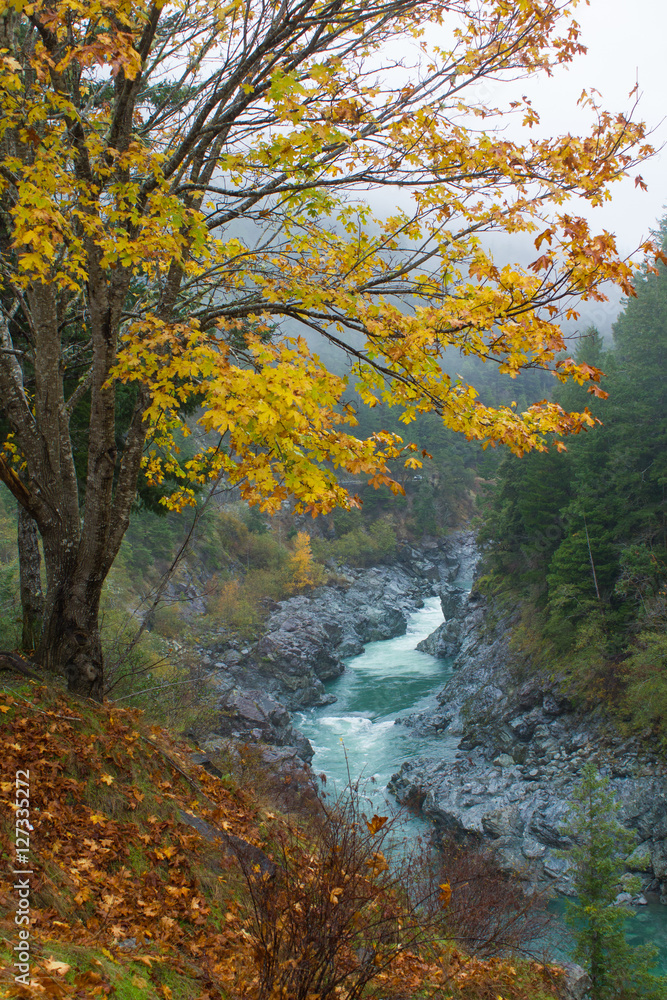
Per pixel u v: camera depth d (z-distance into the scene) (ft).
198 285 21.80
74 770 16.93
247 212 18.44
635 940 51.93
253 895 13.55
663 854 60.34
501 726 91.86
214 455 21.35
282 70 16.53
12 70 13.65
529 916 22.68
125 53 12.97
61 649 21.17
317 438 16.12
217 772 27.55
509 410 16.67
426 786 77.05
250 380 13.55
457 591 175.32
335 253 18.88
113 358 19.25
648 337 103.86
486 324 15.49
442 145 16.20
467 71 16.37
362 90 17.02
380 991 13.38
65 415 21.29
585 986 23.88
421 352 16.08
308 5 15.62
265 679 124.98
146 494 39.09
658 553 87.76
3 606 44.37
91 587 21.39
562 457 110.93
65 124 16.38
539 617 108.68
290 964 11.49
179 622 130.31
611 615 90.58
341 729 107.86
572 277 14.25
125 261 15.14
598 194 16.29
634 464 100.12
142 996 10.57
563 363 15.42
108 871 14.60
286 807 27.71
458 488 306.55
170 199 14.76
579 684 88.07
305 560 190.90
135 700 36.63
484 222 17.19
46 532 21.31
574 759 77.71
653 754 71.87
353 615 185.06
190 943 13.75
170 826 17.76
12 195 17.83
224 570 180.55
